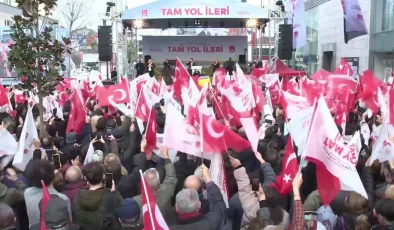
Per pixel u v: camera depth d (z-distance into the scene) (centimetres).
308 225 451
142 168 629
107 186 545
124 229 418
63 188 550
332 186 502
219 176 584
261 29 2923
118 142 789
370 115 1223
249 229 428
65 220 422
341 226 484
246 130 736
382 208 438
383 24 2969
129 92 1214
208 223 439
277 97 1559
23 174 616
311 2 4406
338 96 1191
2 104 1357
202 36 2878
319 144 495
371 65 3095
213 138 585
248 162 721
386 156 632
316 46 4288
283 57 2269
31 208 506
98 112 1175
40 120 977
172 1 2394
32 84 1010
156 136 712
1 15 3950
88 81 1703
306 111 745
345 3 2083
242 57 2823
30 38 948
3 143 682
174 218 455
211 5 2370
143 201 376
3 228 423
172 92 1231
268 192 496
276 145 766
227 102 1075
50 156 717
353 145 500
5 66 2475
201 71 2802
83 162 730
